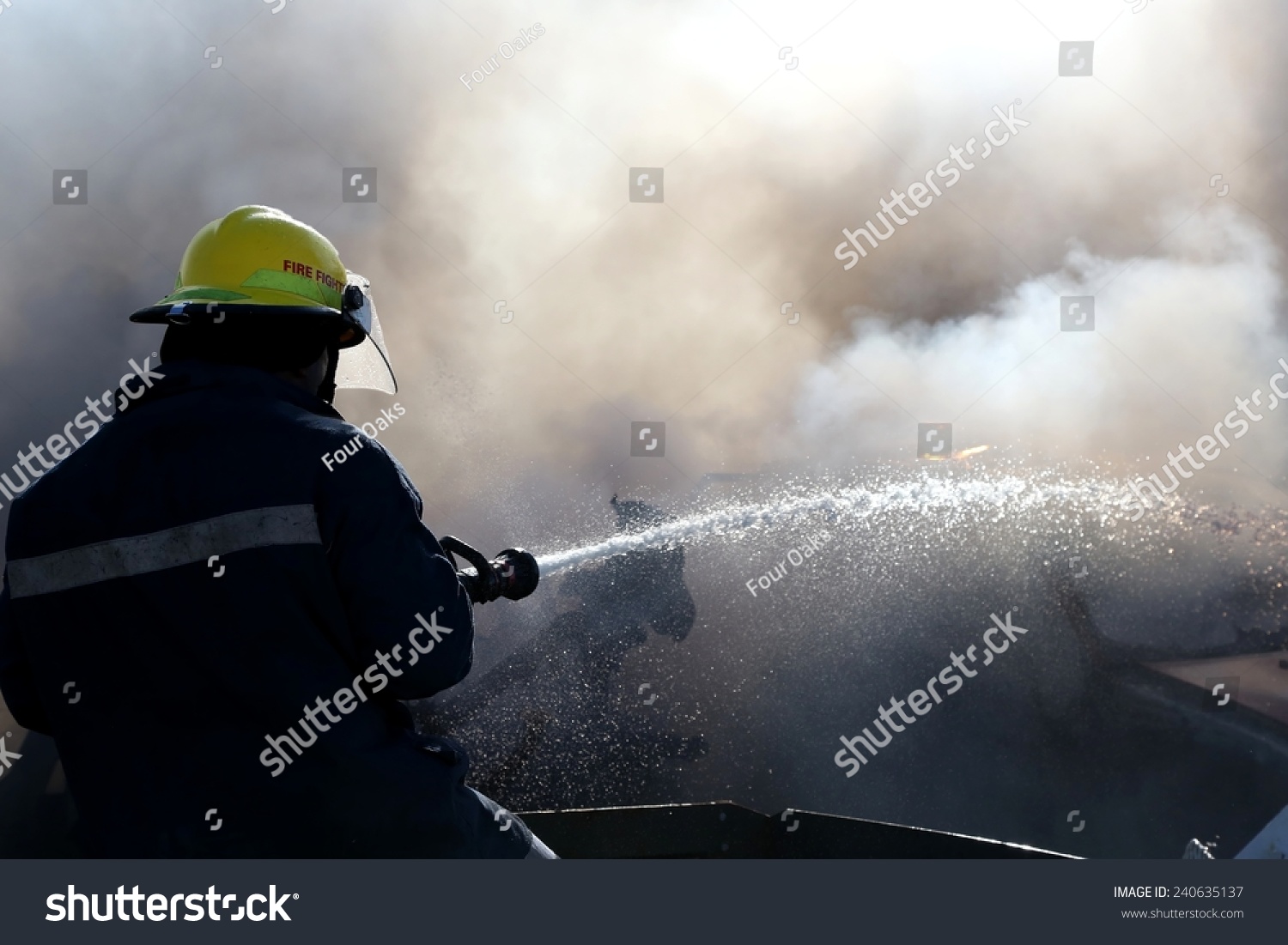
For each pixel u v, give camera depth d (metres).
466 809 1.44
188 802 1.26
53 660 1.30
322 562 1.25
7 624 1.39
